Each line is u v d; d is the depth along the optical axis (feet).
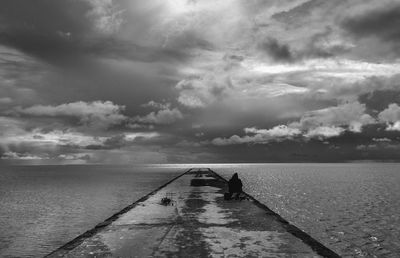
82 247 30.19
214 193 76.13
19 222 110.22
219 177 142.10
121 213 47.91
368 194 206.59
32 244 81.87
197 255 27.32
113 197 182.80
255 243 30.91
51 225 104.94
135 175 494.18
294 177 430.20
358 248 76.38
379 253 72.79
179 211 49.44
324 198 178.60
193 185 100.22
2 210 137.69
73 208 141.69
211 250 28.68
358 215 122.01
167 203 57.52
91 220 113.70
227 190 83.71
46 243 82.79
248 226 38.19
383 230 94.84
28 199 178.70
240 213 47.21
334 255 27.32
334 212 128.57
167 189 86.99
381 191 228.43
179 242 31.42
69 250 29.30
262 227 37.65
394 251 74.23
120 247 30.01
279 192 207.51
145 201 61.46
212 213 47.32
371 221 109.40
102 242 31.76
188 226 38.42
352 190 235.40
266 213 47.11
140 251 28.66
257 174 523.29
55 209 139.13
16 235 90.99
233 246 29.89
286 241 31.53
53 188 255.50
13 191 233.35
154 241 31.89
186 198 66.08
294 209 134.92
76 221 111.75
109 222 41.04
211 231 35.81
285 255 27.27
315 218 114.32
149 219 43.04
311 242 31.04
